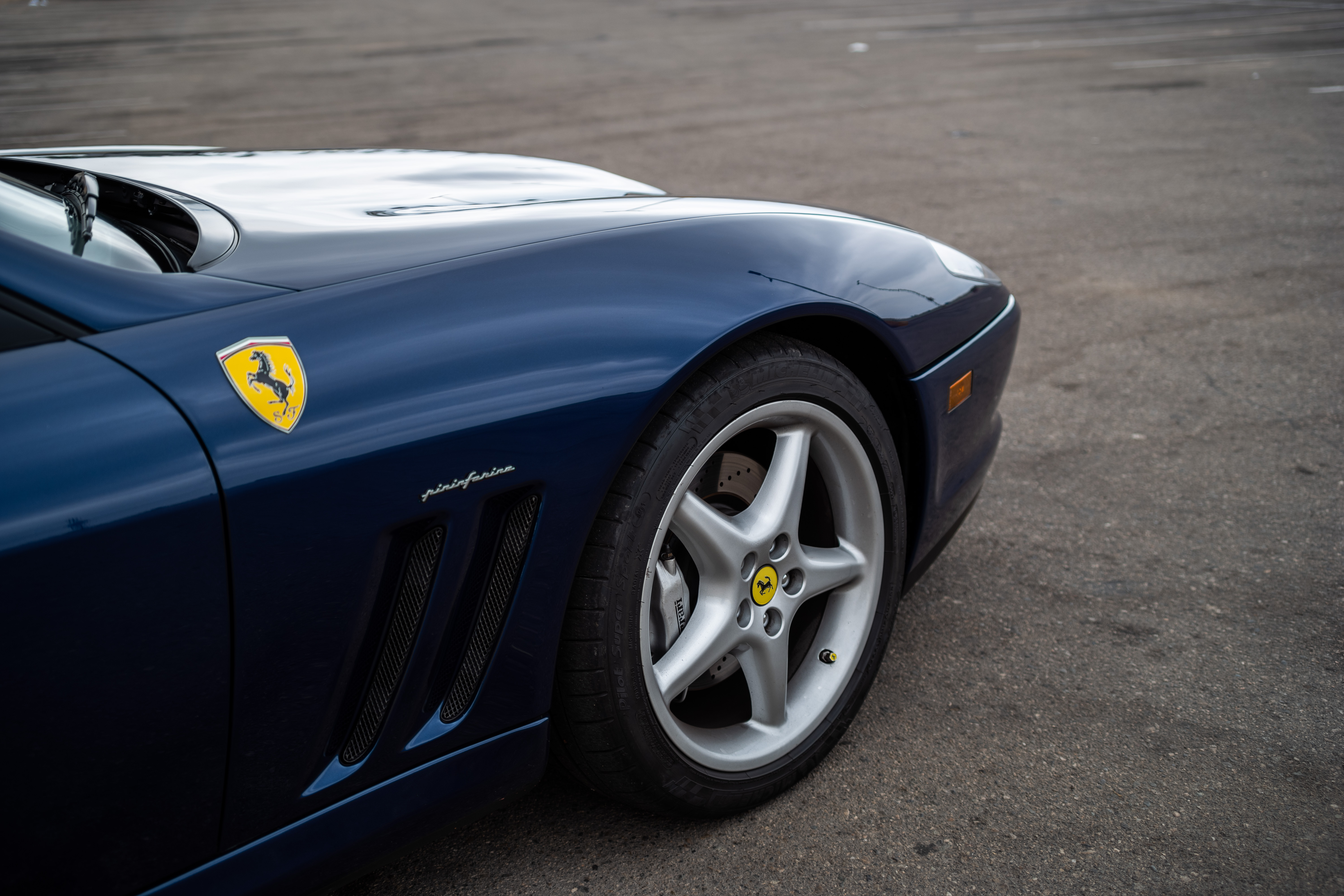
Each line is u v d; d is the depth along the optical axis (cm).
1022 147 754
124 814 100
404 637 119
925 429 180
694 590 158
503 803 137
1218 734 181
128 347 103
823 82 1109
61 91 1193
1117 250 498
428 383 116
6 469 90
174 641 98
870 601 174
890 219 564
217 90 1166
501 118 946
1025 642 210
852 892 148
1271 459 290
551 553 127
